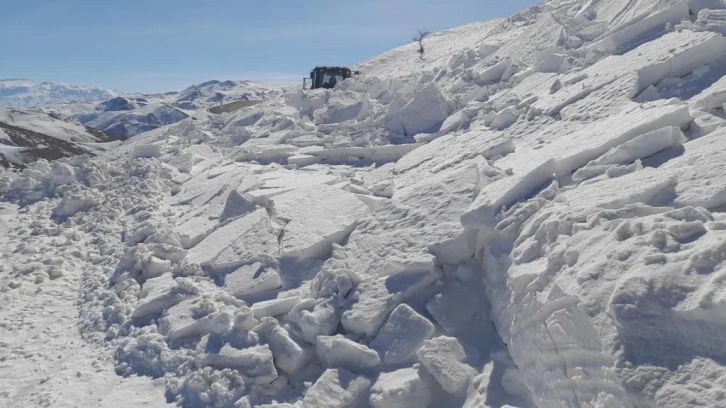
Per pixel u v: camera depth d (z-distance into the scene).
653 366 3.30
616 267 4.01
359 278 7.06
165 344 6.96
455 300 6.30
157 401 5.98
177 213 12.40
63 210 12.84
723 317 3.17
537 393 4.54
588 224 4.87
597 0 19.31
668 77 9.47
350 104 20.41
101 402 5.96
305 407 5.36
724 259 3.48
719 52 9.07
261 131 19.66
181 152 17.89
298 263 8.30
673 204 4.93
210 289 8.22
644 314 3.51
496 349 5.57
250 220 9.96
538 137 10.02
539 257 5.32
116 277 9.23
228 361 6.16
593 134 8.02
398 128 16.25
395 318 6.16
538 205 6.16
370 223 8.53
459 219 7.39
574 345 4.01
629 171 6.06
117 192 13.94
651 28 12.54
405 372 5.54
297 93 26.25
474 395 5.14
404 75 27.61
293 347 6.17
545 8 27.83
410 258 6.90
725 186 4.69
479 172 8.45
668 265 3.66
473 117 14.08
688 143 6.17
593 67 12.34
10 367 6.89
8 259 10.24
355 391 5.48
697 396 3.01
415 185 10.19
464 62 21.59
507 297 5.60
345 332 6.57
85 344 7.54
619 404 3.40
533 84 14.34
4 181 14.50
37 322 8.16
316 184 11.75
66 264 10.16
